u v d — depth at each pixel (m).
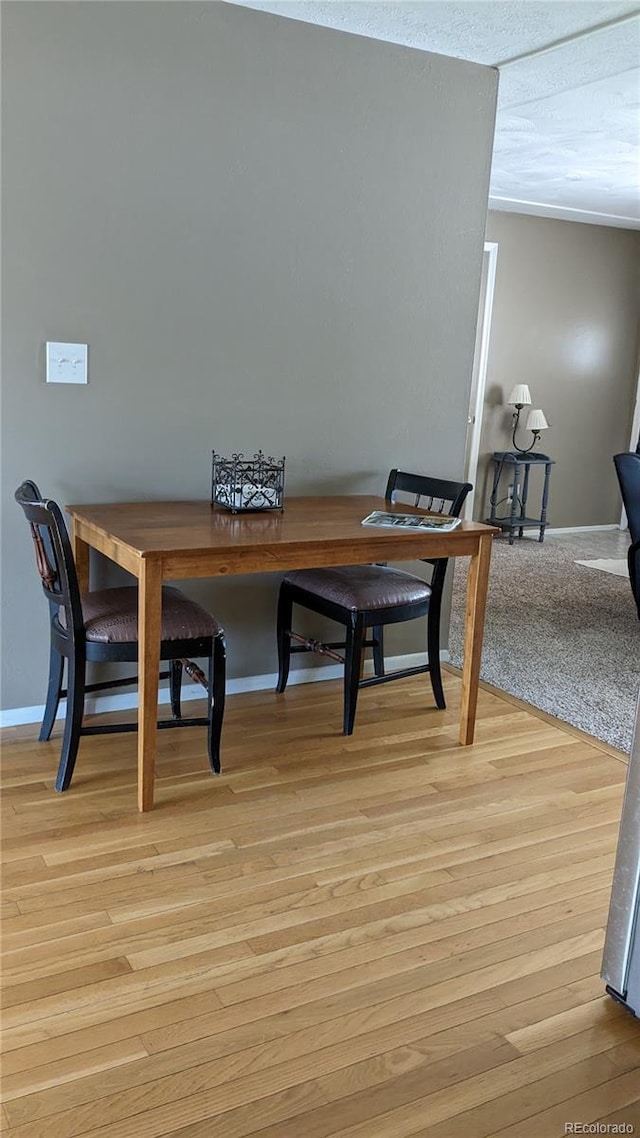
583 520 7.31
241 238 2.92
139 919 1.94
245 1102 1.48
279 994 1.74
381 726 3.04
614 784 2.71
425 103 3.16
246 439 3.09
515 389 6.47
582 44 3.05
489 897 2.09
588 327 6.91
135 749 2.74
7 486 2.71
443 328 3.41
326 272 3.10
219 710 2.56
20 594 2.79
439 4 2.73
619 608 4.77
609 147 4.46
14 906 1.96
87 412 2.78
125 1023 1.64
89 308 2.71
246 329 3.00
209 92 2.76
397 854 2.25
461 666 3.71
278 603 3.19
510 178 5.27
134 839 2.25
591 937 1.97
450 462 3.57
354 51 2.98
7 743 2.73
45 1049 1.57
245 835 2.29
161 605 2.35
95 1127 1.42
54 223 2.61
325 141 2.99
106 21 2.56
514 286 6.48
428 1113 1.48
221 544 2.32
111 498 2.89
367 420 3.32
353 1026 1.66
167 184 2.75
